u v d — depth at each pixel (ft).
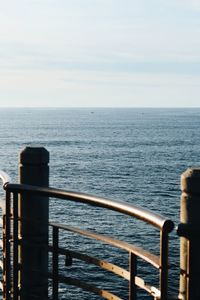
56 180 246.06
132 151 410.93
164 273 8.12
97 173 274.77
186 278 8.78
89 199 10.27
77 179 250.78
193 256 8.68
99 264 10.36
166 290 8.15
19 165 13.48
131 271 9.30
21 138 560.20
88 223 161.89
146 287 8.80
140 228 154.71
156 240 141.69
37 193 11.78
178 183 241.76
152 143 496.23
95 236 10.36
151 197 206.39
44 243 13.37
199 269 8.67
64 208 184.44
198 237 8.66
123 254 126.52
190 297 8.66
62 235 143.33
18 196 13.47
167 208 185.16
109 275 111.86
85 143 493.36
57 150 414.00
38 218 13.30
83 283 11.25
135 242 140.56
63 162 326.44
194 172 8.85
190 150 422.00
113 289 104.63
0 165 297.74
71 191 10.86
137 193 214.90
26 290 13.34
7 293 12.97
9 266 12.94
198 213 8.78
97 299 100.17
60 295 102.37
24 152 13.35
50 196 11.51
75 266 117.29
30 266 13.33
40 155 13.25
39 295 13.29
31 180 13.26
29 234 13.30
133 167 305.32
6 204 12.64
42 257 13.34
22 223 13.34
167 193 214.69
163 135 626.23
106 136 602.85
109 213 175.63
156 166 310.65
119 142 507.30
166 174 273.54
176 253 117.29
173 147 451.53
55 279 11.94
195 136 610.65
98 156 367.86
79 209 182.50
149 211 8.64
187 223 8.82
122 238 144.25
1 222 13.28
